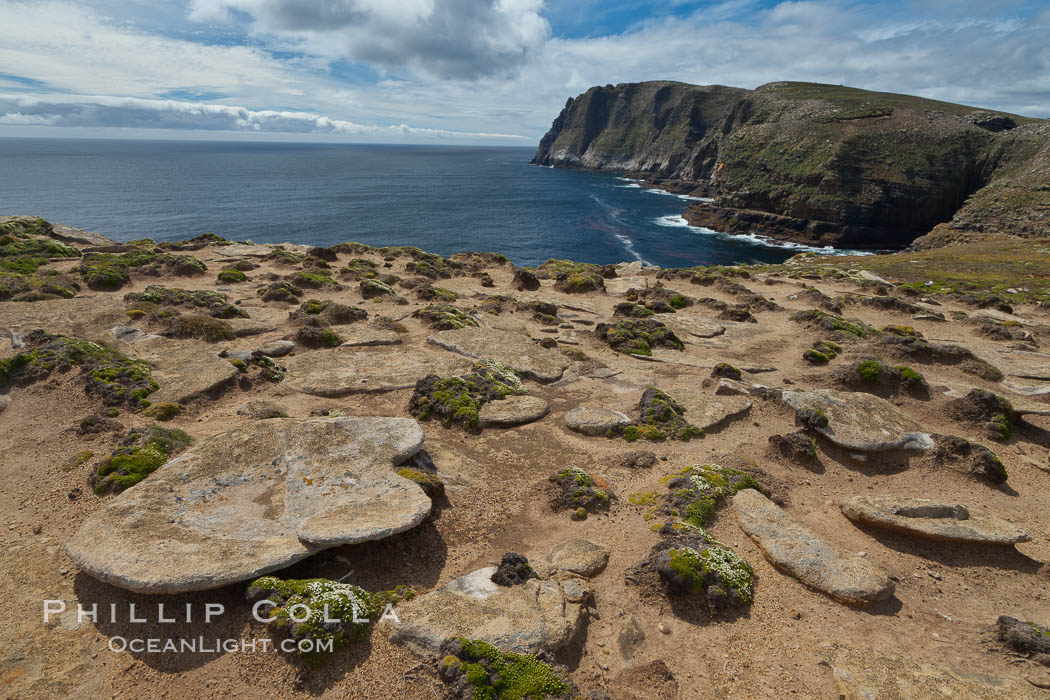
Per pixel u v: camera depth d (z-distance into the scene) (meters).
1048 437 12.15
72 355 12.15
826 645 6.49
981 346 17.59
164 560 6.41
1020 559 8.30
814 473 10.42
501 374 13.48
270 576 6.51
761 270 31.12
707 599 6.95
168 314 15.44
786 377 14.66
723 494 9.04
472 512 8.64
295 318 16.94
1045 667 6.17
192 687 5.62
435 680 5.66
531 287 24.56
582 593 6.88
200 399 11.43
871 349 15.91
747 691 5.89
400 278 23.78
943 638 6.73
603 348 16.67
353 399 12.25
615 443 11.07
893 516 8.65
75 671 5.70
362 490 8.04
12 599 6.43
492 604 6.50
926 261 45.38
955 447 10.67
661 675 6.04
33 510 8.02
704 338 17.77
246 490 7.99
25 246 23.09
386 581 7.11
